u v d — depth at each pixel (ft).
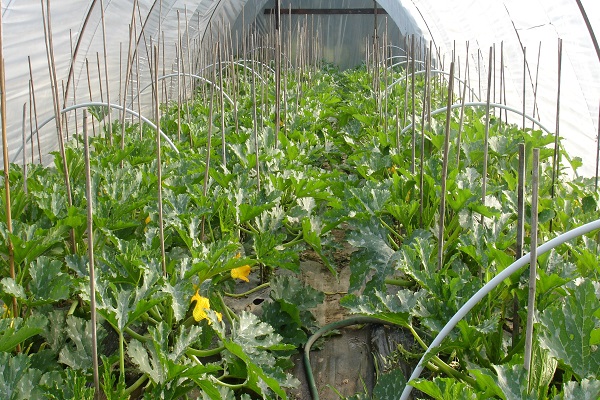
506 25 27.71
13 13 16.22
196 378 7.39
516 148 16.49
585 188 14.99
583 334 7.16
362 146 20.40
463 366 9.16
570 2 19.35
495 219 10.94
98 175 12.39
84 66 22.79
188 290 8.86
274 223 12.59
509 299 9.71
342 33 62.64
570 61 21.13
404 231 14.20
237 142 18.61
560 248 11.48
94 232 11.22
